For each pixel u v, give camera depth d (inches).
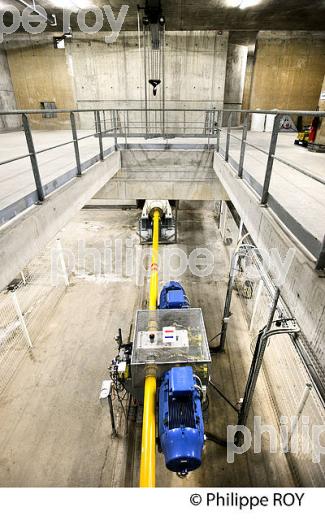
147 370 139.8
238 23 316.8
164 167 268.5
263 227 95.5
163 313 169.3
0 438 162.6
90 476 147.3
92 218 460.8
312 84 399.5
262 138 297.3
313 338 59.4
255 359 138.9
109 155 219.8
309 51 383.9
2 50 387.2
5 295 279.3
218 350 217.6
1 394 186.2
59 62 392.5
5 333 233.8
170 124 414.0
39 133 353.7
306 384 140.9
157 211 365.1
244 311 258.2
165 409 123.0
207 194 277.1
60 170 133.4
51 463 152.1
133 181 274.1
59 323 245.4
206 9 280.7
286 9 278.5
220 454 155.9
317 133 197.2
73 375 199.3
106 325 244.1
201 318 165.8
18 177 120.3
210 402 181.2
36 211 93.9
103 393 152.0
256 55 387.2
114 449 158.4
